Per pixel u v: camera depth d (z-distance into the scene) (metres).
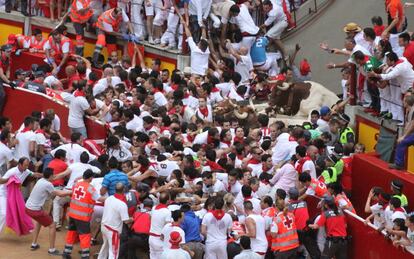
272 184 58.56
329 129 65.12
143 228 53.94
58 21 82.81
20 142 61.88
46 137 62.91
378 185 59.88
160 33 79.12
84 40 80.56
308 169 57.66
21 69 76.94
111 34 79.06
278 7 78.25
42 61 78.31
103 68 74.81
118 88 68.44
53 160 58.38
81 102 65.75
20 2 85.69
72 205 54.69
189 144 63.00
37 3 84.31
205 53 75.12
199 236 53.34
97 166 58.44
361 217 59.62
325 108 65.50
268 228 53.59
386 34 67.56
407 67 61.66
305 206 55.09
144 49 79.00
